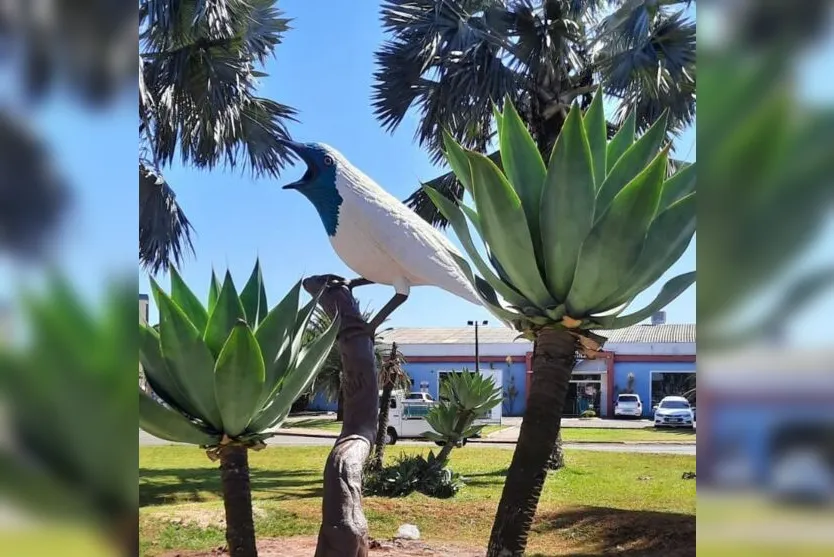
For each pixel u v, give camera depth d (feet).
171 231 25.22
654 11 22.02
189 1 23.91
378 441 26.91
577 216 7.37
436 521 19.12
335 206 9.43
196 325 7.97
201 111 24.99
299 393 7.45
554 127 25.04
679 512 18.24
